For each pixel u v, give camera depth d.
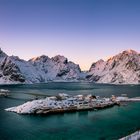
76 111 103.69
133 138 56.94
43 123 80.81
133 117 92.56
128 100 145.75
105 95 187.62
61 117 91.06
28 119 86.50
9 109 102.94
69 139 62.66
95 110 107.31
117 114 98.69
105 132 69.75
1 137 63.50
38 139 62.31
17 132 68.56
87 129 73.12
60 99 124.50
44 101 107.12
